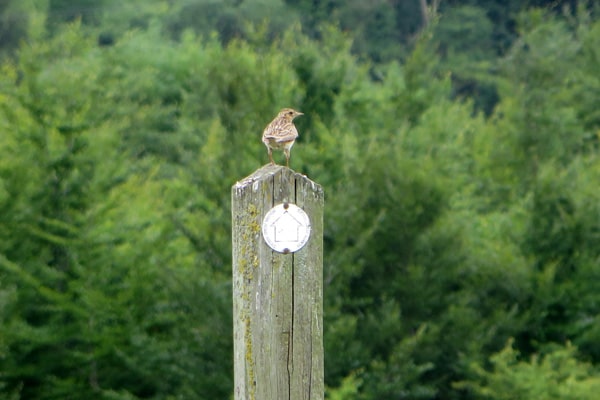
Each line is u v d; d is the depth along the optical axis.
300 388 8.21
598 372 48.72
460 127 71.38
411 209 49.00
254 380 8.19
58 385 45.59
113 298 44.69
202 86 67.44
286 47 61.34
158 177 63.56
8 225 46.25
